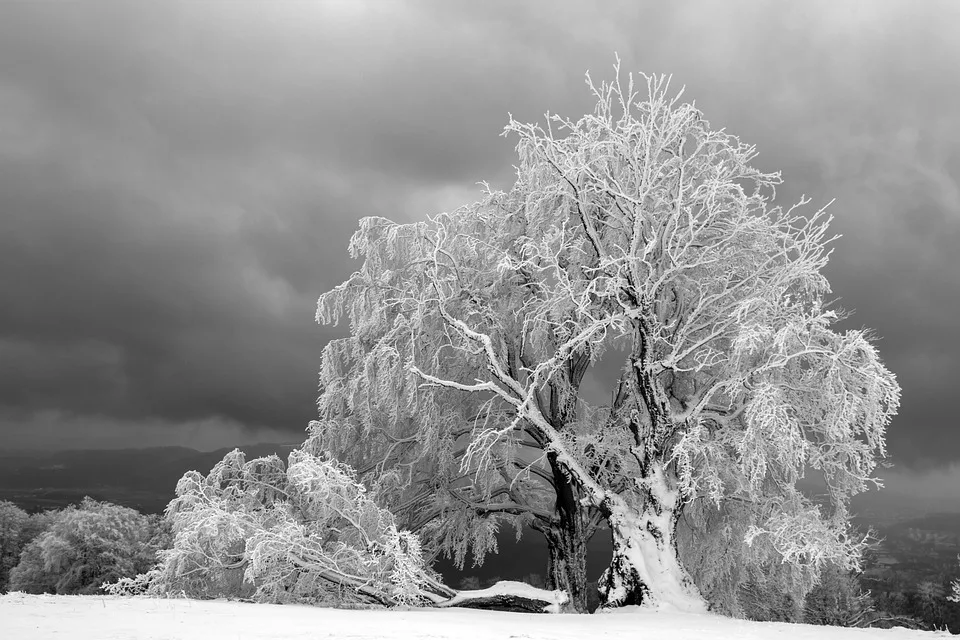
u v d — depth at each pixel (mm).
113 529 41531
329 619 13148
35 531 58125
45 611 11867
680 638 12430
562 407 26812
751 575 24516
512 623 14797
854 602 33469
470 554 28984
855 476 20453
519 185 27141
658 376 23297
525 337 26422
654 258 24359
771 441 19516
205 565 19609
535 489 30656
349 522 21000
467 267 27250
